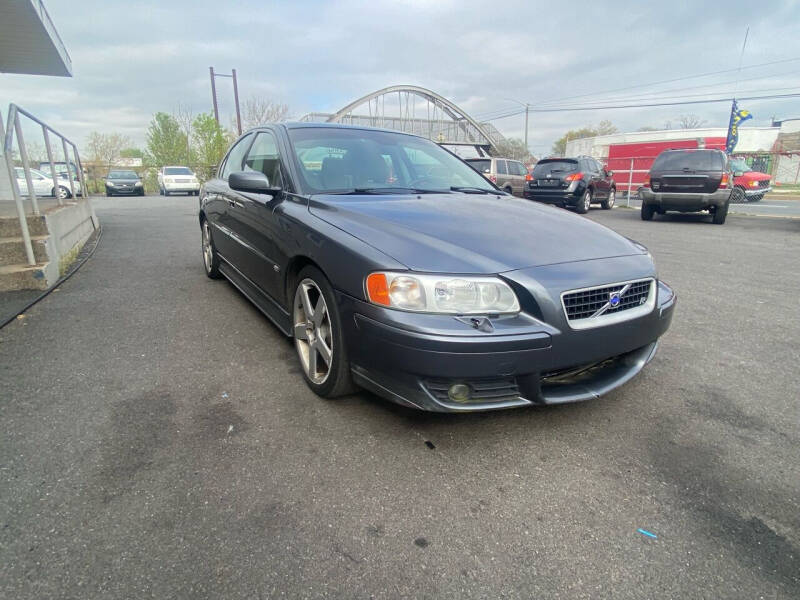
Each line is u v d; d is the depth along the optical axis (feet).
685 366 10.68
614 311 7.73
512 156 195.00
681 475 6.94
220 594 4.88
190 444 7.38
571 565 5.37
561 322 7.04
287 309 9.91
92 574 5.05
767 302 15.69
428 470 6.92
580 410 8.70
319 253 8.20
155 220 36.88
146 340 11.58
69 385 9.20
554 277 7.22
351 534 5.72
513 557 5.46
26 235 15.30
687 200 36.32
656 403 9.00
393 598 4.90
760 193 61.62
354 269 7.43
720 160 35.76
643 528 5.92
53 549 5.35
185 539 5.56
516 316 6.98
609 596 4.99
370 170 11.26
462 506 6.24
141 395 8.88
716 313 14.51
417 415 8.33
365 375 7.54
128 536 5.57
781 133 157.38
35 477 6.53
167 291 15.89
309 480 6.64
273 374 9.86
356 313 7.37
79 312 13.57
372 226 8.11
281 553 5.41
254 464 6.94
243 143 14.51
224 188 14.51
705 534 5.84
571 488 6.63
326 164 10.91
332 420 8.13
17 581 4.92
